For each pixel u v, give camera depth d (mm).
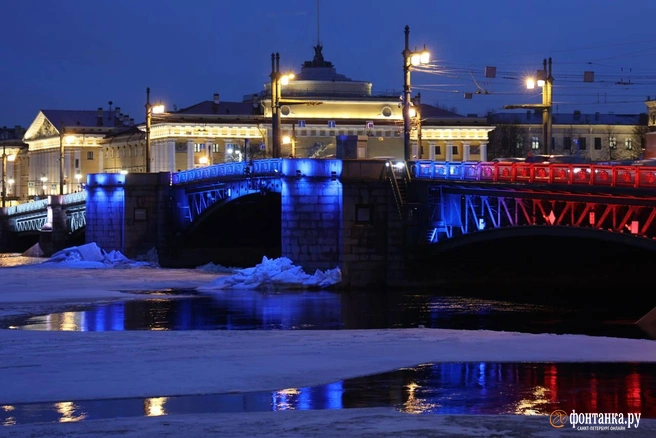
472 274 84750
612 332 58000
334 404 34156
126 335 52188
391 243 84250
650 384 37469
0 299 76500
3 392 35938
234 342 48750
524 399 34781
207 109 186125
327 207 85250
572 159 79312
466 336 50719
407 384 37469
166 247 115125
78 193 143375
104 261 113500
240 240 115875
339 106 180750
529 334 51531
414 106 107312
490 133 194125
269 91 186750
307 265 85625
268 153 171875
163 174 115625
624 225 62938
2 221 167875
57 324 61781
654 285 82438
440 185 80938
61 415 32719
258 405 34031
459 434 28859
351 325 61500
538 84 83875
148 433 29172
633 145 186000
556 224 68250
